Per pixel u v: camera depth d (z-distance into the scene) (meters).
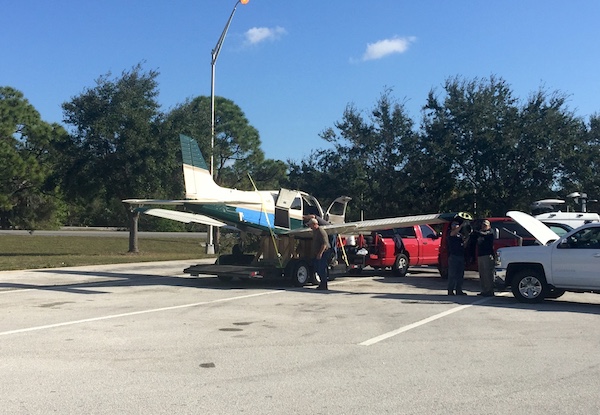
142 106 30.34
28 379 6.59
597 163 27.53
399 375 6.82
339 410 5.60
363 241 18.88
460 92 28.12
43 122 39.62
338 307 12.06
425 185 28.34
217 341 8.65
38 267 21.81
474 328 9.72
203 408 5.64
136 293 14.45
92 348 8.16
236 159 51.56
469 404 5.79
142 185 29.67
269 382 6.52
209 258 28.28
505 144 26.30
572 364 7.35
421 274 20.58
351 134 29.50
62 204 56.00
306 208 17.78
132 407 5.66
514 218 14.13
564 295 14.59
